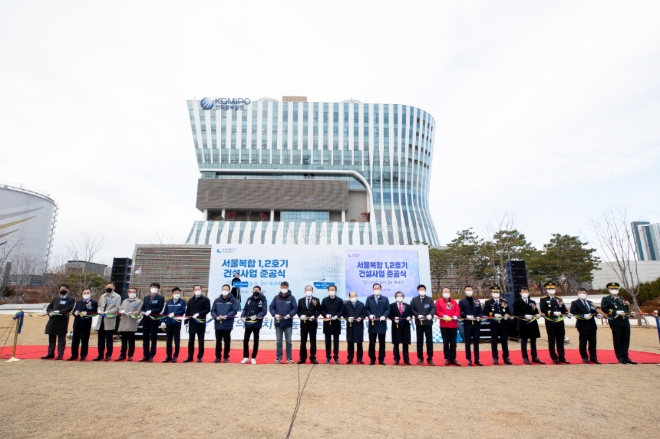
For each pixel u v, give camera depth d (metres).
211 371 7.97
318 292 13.28
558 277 35.22
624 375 7.82
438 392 6.43
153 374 7.61
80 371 7.84
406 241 65.69
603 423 4.96
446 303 9.29
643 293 25.69
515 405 5.71
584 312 9.36
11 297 38.00
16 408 5.33
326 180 66.62
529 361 9.26
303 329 9.20
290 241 61.31
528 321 9.24
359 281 13.35
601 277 42.19
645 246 56.19
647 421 5.04
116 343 13.04
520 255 33.88
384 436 4.46
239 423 4.83
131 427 4.65
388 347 12.59
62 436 4.34
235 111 70.00
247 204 65.00
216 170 68.25
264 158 69.06
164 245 41.25
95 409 5.32
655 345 12.18
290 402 5.76
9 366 8.34
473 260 38.53
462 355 10.62
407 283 13.38
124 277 14.03
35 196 66.06
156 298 9.36
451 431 4.64
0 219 60.31
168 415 5.11
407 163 71.50
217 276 13.45
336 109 71.56
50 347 9.27
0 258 41.12
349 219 70.12
